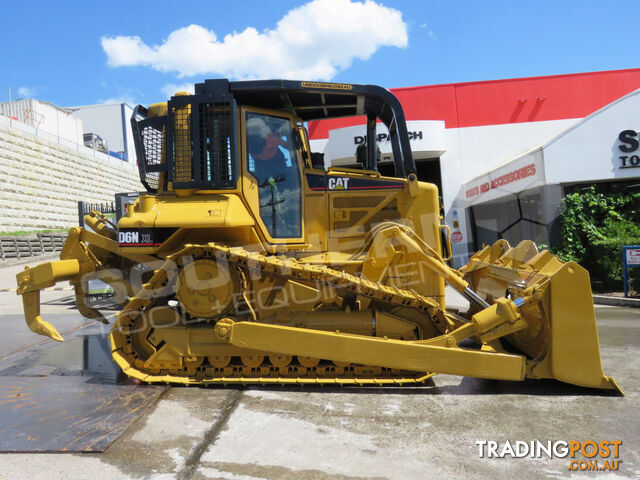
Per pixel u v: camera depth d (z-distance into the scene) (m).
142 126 3.50
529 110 10.93
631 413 2.74
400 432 2.50
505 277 3.65
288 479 2.01
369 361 3.08
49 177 19.05
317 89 3.52
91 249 4.09
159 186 3.52
